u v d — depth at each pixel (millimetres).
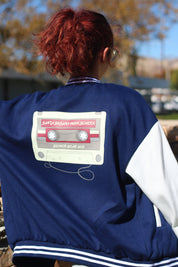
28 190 1131
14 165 1160
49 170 1119
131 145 1033
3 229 1729
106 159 1042
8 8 18031
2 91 29188
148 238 1025
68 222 1067
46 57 1205
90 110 1078
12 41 17812
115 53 1241
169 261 1049
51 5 16438
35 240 1122
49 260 1214
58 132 1102
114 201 1041
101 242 1040
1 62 18500
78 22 1130
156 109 36781
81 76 1162
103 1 18156
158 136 1037
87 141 1065
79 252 1058
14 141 1159
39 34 1232
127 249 1015
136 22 19484
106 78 21234
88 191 1066
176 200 1020
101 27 1146
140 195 1081
